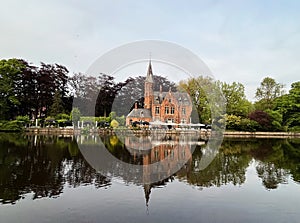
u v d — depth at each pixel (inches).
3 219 271.6
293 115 2103.8
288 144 1186.0
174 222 271.9
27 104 1845.5
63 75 1979.6
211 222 275.0
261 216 292.5
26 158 605.0
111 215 284.2
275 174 506.6
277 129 1946.4
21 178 421.4
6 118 1701.5
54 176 432.8
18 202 317.4
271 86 2559.1
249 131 1856.5
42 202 318.0
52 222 265.9
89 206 306.7
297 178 472.4
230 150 897.5
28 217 276.7
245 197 354.0
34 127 1494.8
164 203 320.8
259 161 663.1
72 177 425.7
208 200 336.5
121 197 335.9
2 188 368.2
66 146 836.0
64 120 1576.0
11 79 1715.1
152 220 274.8
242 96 1985.7
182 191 365.1
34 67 1895.9
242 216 290.8
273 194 371.6
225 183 420.5
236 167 565.9
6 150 732.7
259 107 2372.0
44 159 593.6
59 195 341.7
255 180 451.5
